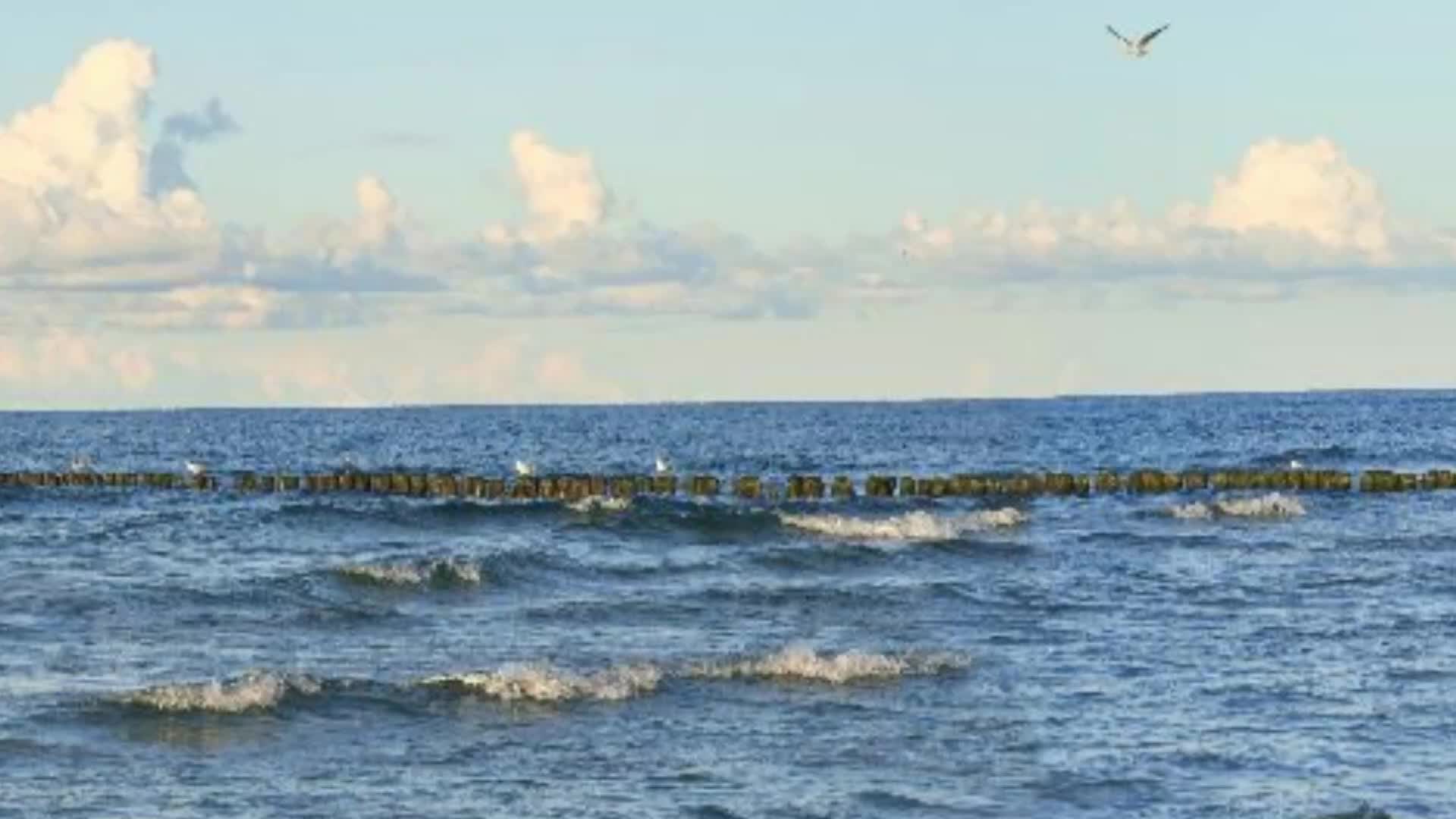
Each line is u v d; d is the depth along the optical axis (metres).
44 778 44.03
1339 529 113.31
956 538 103.94
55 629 65.38
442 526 112.75
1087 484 141.38
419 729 49.88
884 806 42.41
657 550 98.25
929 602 76.00
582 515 114.38
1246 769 46.09
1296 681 57.81
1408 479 143.75
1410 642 66.06
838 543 99.44
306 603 72.38
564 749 47.78
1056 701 54.28
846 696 54.66
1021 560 94.00
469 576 80.50
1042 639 66.62
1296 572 89.31
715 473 190.25
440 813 41.47
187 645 63.06
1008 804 42.75
